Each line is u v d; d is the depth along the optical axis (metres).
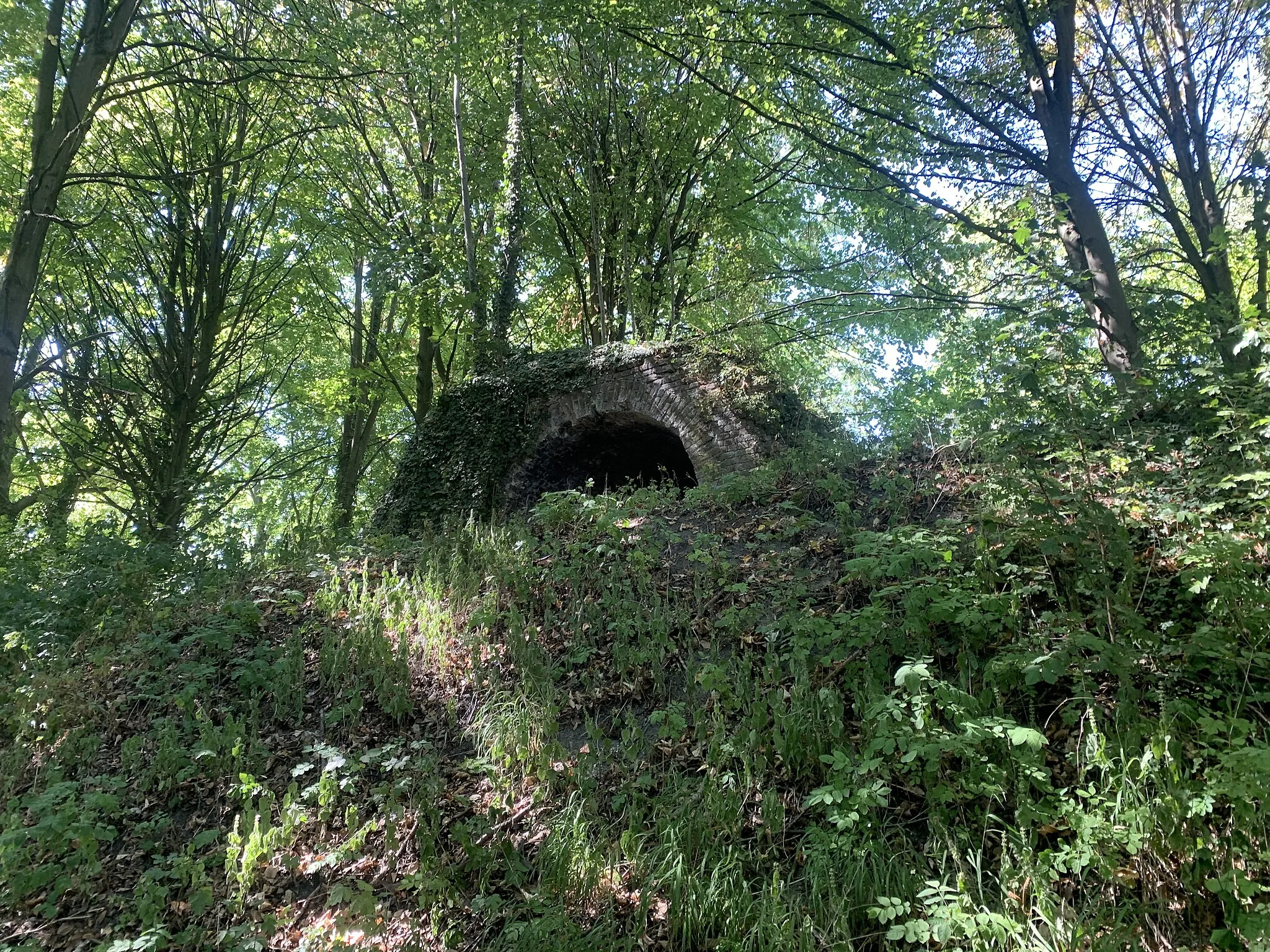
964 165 10.69
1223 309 6.29
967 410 6.54
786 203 18.77
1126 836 3.17
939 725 4.27
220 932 3.99
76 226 11.11
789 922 3.33
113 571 8.75
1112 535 4.59
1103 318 8.58
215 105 15.54
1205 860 3.06
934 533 5.75
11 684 6.75
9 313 10.66
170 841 4.80
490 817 4.51
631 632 5.99
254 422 21.09
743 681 5.08
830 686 4.73
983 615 4.46
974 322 10.45
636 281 17.94
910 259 13.06
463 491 11.52
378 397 20.03
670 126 16.50
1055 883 3.31
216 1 14.25
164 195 15.46
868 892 3.46
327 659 6.37
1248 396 5.20
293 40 12.30
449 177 17.31
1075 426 5.39
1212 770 3.13
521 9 11.91
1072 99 9.95
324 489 23.67
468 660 6.14
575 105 16.41
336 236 17.75
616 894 3.86
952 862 3.55
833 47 10.23
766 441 9.44
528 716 5.23
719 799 4.15
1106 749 3.56
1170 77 10.55
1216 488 4.65
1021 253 8.47
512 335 16.89
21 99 14.45
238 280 17.52
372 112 17.22
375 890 4.19
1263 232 7.05
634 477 12.39
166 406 15.98
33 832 4.28
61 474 17.70
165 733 5.55
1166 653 4.02
